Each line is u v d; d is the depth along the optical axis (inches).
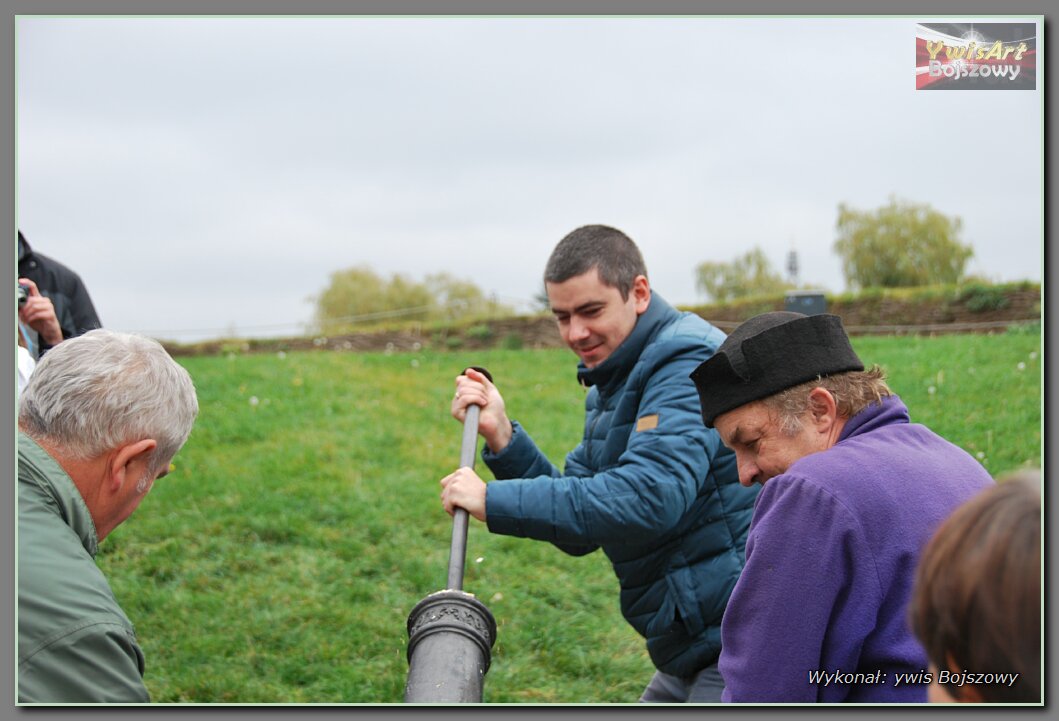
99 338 88.1
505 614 198.2
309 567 218.4
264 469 273.7
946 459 79.8
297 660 178.2
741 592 77.7
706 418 86.9
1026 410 304.8
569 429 333.1
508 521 110.0
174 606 197.0
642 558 115.7
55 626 77.3
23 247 189.3
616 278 117.9
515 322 550.6
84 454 85.0
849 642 74.0
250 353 517.7
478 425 129.0
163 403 87.6
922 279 601.3
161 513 242.4
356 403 355.3
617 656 185.2
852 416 83.7
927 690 73.2
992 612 46.9
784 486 77.7
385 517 245.8
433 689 78.7
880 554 74.1
